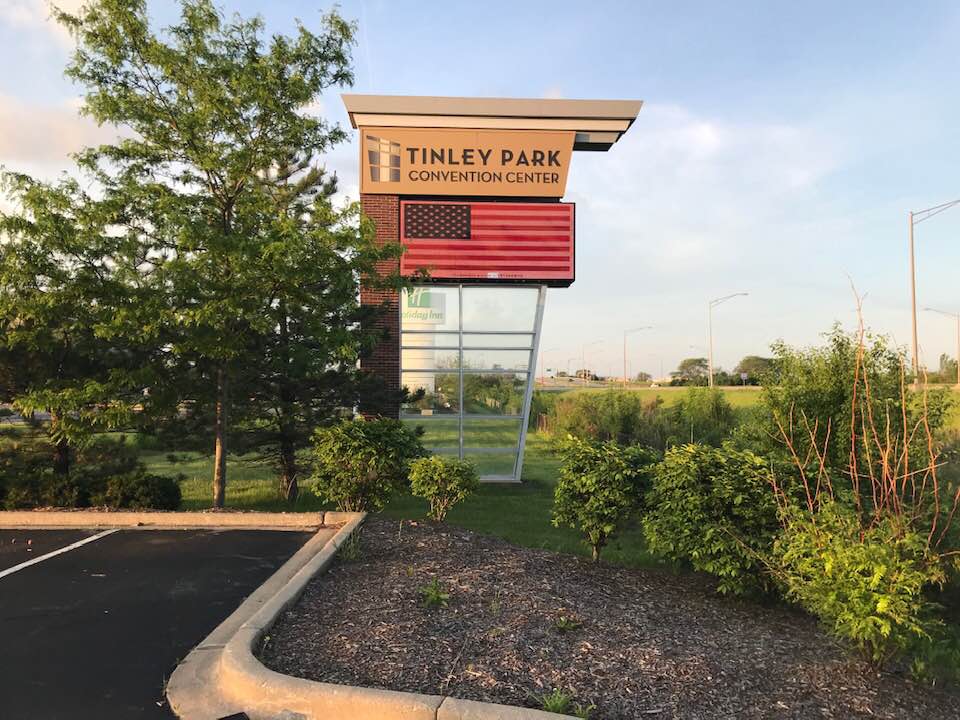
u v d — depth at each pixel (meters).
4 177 7.71
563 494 7.16
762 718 3.53
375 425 8.98
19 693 3.83
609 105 14.72
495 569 6.08
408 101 14.52
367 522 8.26
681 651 4.34
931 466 4.90
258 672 3.73
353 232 8.34
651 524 6.47
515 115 14.68
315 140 9.24
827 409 6.86
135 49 8.43
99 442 10.21
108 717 3.55
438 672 3.80
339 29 9.04
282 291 8.43
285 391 11.49
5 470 9.58
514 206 14.79
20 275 7.79
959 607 6.04
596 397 20.44
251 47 8.95
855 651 4.49
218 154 8.72
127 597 5.58
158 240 8.76
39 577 6.16
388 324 14.63
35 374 9.25
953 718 3.73
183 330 8.55
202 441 11.23
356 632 4.38
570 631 4.54
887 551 4.00
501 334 15.57
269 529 8.26
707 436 15.08
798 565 4.62
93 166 8.52
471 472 8.34
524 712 3.28
